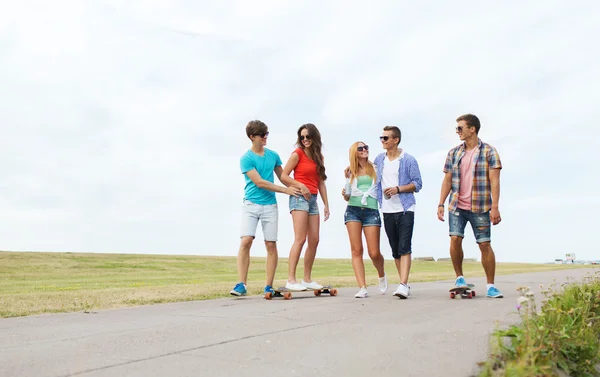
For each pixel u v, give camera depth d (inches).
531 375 103.7
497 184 265.4
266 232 280.8
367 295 277.1
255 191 282.2
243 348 131.7
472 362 114.6
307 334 150.3
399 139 283.1
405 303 234.8
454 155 275.1
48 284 567.8
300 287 281.9
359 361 117.2
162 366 113.7
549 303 164.1
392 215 276.1
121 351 129.1
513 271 709.3
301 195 282.2
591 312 175.5
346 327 162.1
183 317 191.0
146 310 217.8
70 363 116.8
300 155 289.4
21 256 1202.6
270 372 108.7
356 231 280.1
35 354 126.1
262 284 390.3
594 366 131.6
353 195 281.7
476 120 271.6
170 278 713.6
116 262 1202.6
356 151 281.1
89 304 241.1
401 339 140.9
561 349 123.3
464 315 188.5
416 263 1493.6
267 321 177.0
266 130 283.4
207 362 117.2
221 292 305.0
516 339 122.5
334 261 1517.0
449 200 274.7
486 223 267.9
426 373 107.5
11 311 213.3
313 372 108.7
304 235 285.3
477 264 1451.8
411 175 275.9
